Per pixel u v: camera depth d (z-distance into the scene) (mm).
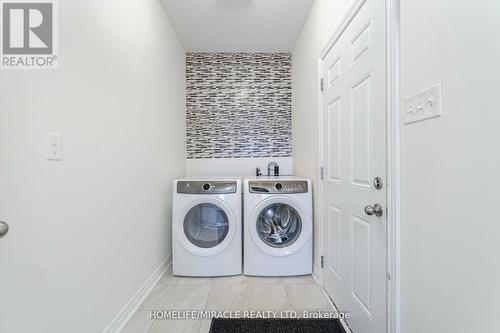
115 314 1548
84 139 1257
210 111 3328
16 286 904
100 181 1392
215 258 2305
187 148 3316
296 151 3059
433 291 877
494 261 658
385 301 1184
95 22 1349
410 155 993
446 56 799
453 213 786
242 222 2412
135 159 1819
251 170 3332
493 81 651
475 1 697
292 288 2107
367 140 1349
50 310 1044
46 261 1023
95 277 1348
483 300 690
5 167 872
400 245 1067
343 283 1682
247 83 3334
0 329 854
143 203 1955
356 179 1488
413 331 989
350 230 1572
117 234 1572
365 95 1364
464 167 743
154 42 2186
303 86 2701
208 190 2299
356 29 1458
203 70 3326
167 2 2314
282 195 2289
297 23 2658
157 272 2230
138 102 1871
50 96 1050
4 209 867
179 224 2305
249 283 2197
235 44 3127
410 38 979
